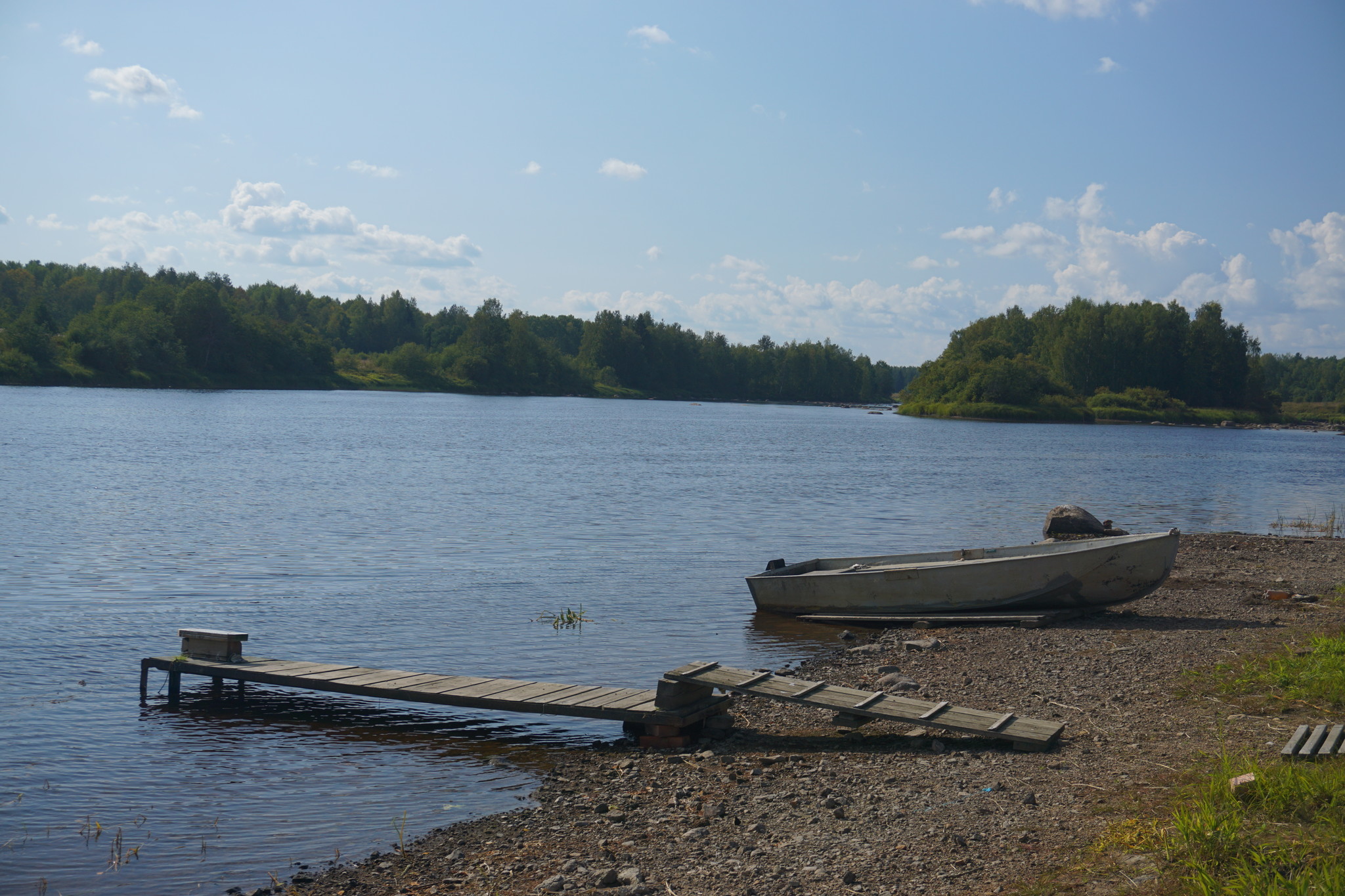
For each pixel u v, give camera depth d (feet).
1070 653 47.88
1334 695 34.14
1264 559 80.89
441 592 65.72
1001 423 449.89
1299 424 521.65
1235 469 208.13
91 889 24.62
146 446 179.93
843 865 23.52
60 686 43.47
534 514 107.96
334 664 45.50
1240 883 18.83
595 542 89.97
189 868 25.81
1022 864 22.25
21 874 25.41
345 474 146.00
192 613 58.08
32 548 78.28
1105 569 56.24
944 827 25.36
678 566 78.43
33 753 34.88
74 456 155.74
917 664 47.70
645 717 36.11
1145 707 36.63
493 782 32.63
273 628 54.95
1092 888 20.21
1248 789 23.39
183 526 91.97
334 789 31.83
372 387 601.62
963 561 59.47
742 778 32.01
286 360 568.41
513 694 38.63
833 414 544.21
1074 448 273.75
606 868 24.70
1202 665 42.88
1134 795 25.95
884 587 59.77
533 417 376.48
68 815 29.45
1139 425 472.85
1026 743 32.60
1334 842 20.26
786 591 61.00
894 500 132.87
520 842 27.14
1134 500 140.77
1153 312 560.20
